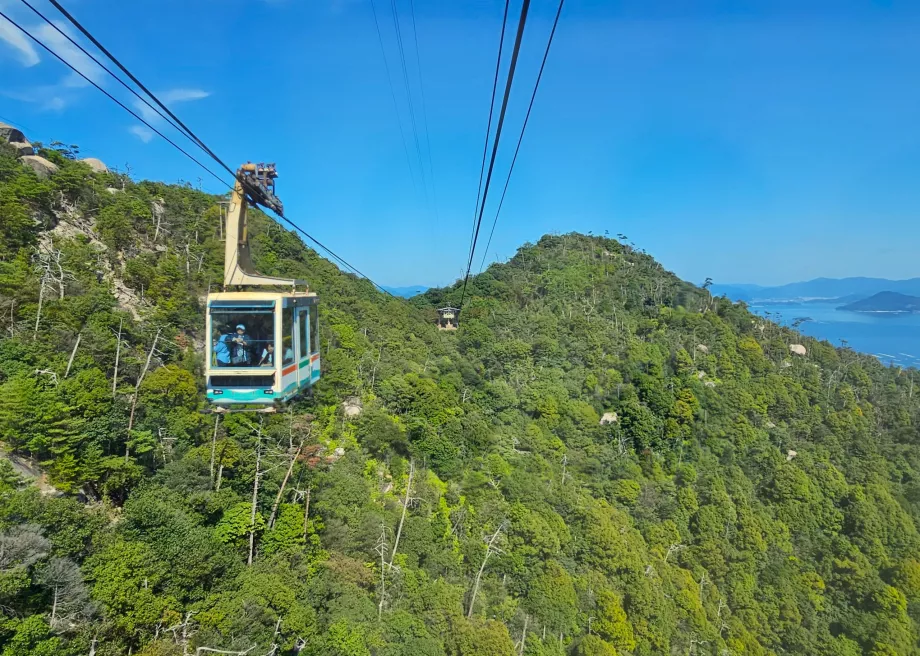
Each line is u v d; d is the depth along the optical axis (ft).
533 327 335.67
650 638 165.78
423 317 380.17
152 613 88.12
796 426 290.97
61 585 80.28
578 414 256.11
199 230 235.81
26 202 174.09
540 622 154.81
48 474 102.58
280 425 152.25
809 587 207.82
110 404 117.08
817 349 374.43
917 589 206.49
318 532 138.31
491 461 204.64
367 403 203.92
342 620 113.80
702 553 207.00
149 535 100.53
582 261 449.06
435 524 167.32
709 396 282.15
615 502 221.87
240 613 98.37
